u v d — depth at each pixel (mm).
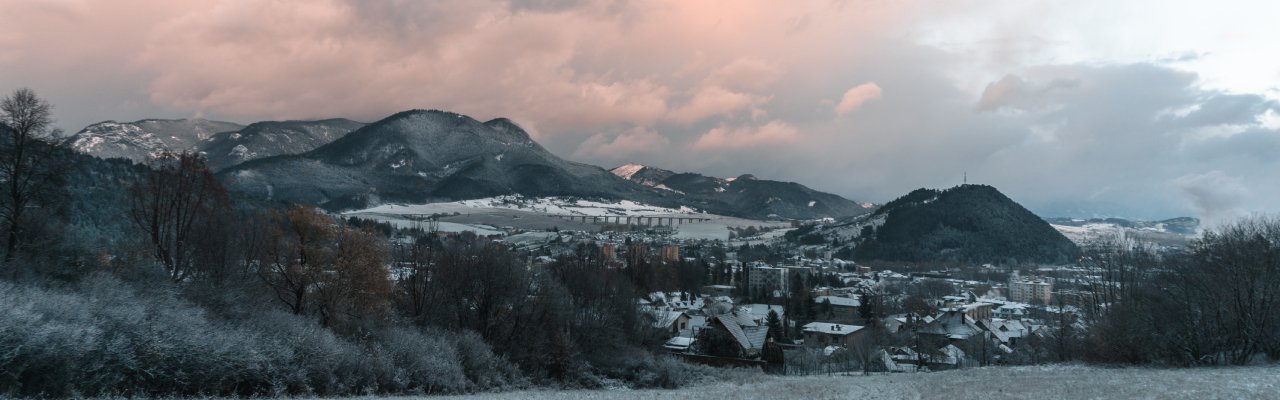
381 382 42875
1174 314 52438
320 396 37031
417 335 52250
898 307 188250
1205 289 51031
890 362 95312
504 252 76062
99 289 36750
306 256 56312
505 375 57031
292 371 37625
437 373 47812
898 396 34125
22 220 46312
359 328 51125
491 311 69875
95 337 29328
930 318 150500
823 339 125375
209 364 33344
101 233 68875
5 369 25578
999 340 126250
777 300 190875
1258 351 51000
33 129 47094
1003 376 46062
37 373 26688
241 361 34719
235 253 61719
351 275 56281
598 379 63094
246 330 39281
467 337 57469
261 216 67312
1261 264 49094
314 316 53719
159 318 34750
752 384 51750
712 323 95500
